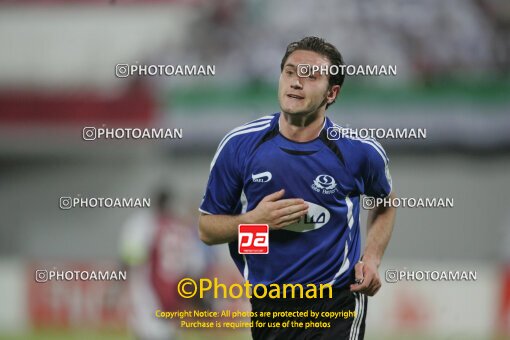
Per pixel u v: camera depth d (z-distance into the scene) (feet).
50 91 146.30
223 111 144.05
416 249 129.49
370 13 148.25
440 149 140.67
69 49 152.35
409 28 148.77
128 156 143.02
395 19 148.77
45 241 138.62
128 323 107.34
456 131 141.08
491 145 140.67
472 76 144.46
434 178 137.39
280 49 148.77
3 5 154.20
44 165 144.87
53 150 144.36
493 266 110.01
